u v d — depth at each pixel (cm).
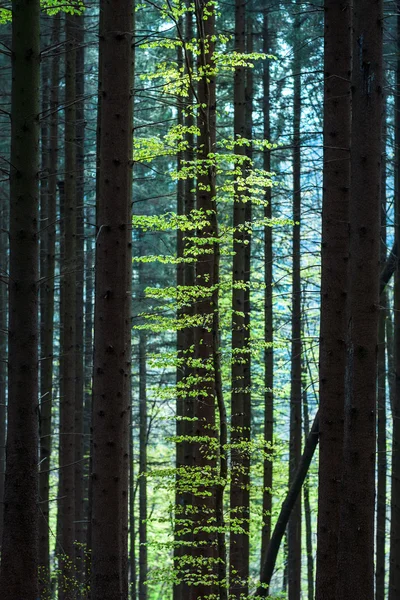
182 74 1227
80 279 2027
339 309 996
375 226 853
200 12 1028
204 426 1316
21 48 881
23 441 871
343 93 1003
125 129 951
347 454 848
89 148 2762
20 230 877
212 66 1211
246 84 1983
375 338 848
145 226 1277
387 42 1552
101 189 951
